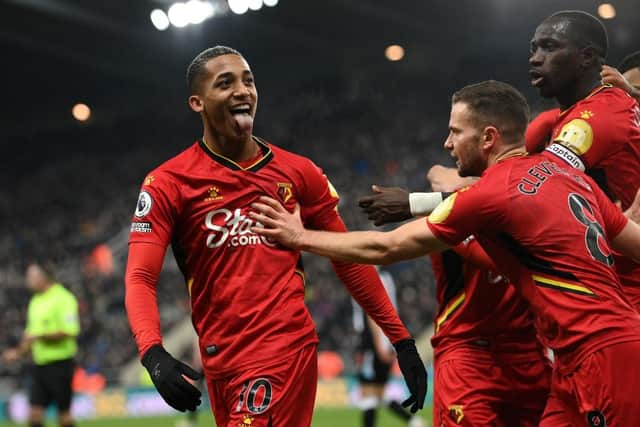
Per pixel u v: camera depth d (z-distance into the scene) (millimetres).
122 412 50312
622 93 12070
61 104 99062
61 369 28391
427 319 55594
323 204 11531
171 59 87250
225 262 10859
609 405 9688
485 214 10109
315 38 82312
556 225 9992
